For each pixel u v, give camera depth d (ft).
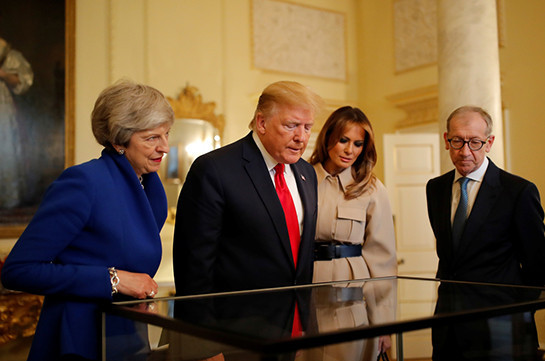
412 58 24.75
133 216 5.26
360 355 3.78
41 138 18.65
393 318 3.32
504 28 20.83
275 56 23.97
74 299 4.80
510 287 4.75
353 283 5.18
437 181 8.21
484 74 13.71
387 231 8.58
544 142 19.44
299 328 3.01
